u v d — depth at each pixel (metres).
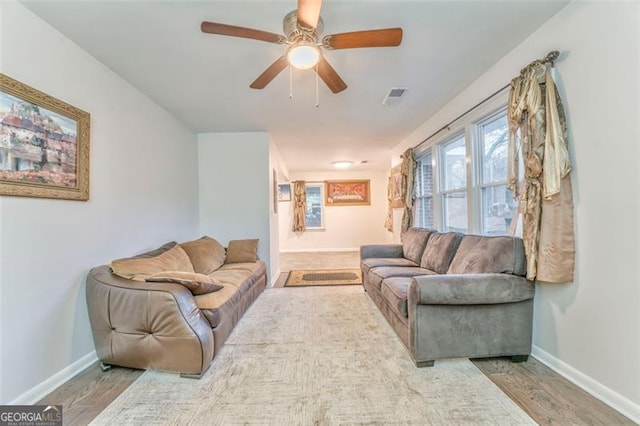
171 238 3.52
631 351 1.50
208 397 1.73
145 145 2.97
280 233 8.41
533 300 2.08
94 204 2.25
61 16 1.79
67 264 1.99
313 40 1.69
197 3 1.70
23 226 1.70
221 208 4.36
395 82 2.78
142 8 1.73
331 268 5.79
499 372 1.94
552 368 1.95
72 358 1.99
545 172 1.84
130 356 1.96
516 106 2.04
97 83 2.29
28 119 1.72
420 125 4.13
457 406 1.61
